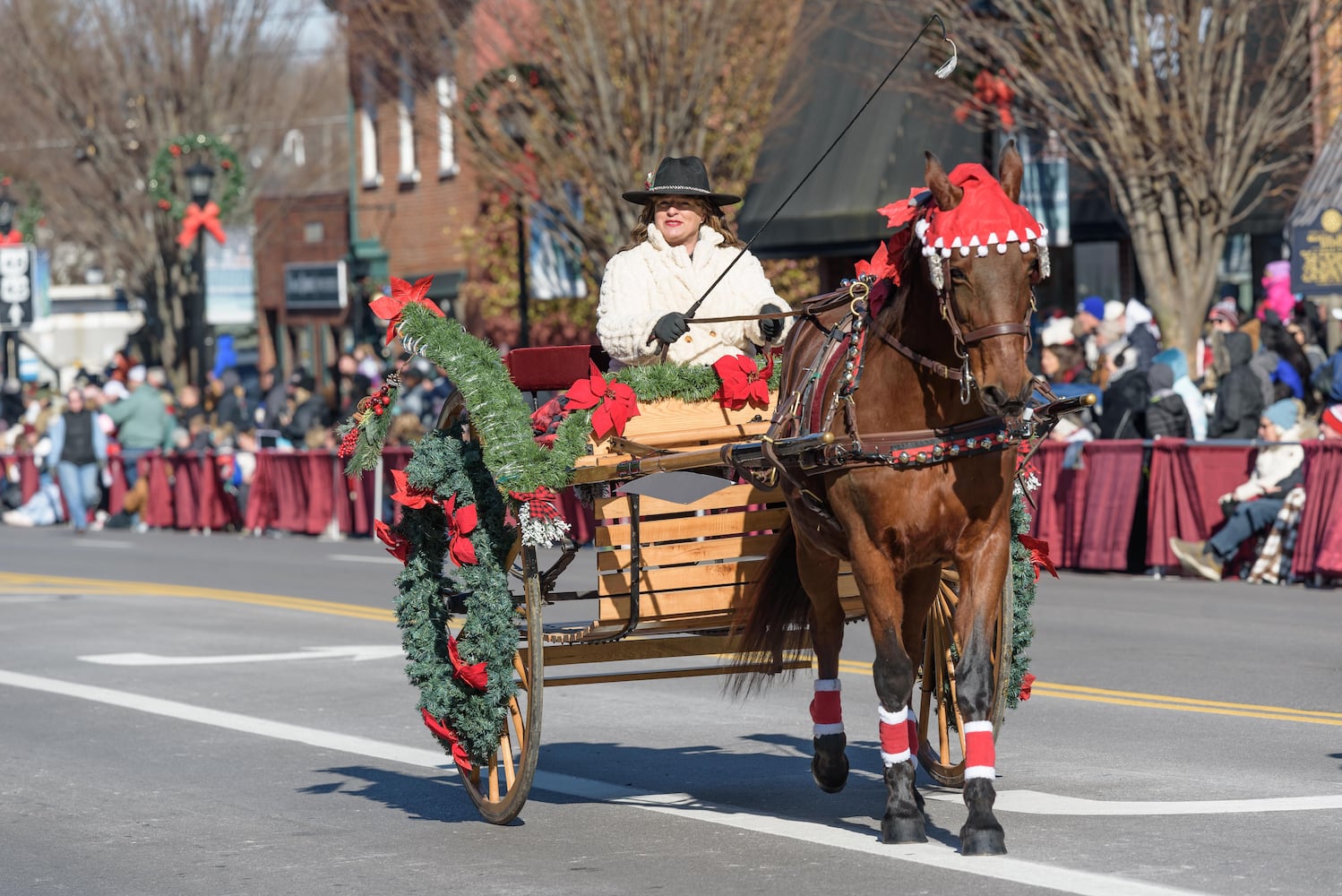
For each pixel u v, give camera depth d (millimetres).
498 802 11758
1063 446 25469
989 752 10273
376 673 18438
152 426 41031
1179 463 24188
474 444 11875
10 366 63375
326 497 35875
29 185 63312
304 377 39188
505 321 47188
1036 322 31203
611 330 12555
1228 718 14617
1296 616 20453
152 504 40312
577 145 33812
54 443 39531
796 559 11539
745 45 35031
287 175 76750
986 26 28359
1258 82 28672
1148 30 28031
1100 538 24969
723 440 11883
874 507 10172
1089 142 28516
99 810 12656
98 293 76500
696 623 12039
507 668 11586
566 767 13625
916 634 11172
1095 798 11750
